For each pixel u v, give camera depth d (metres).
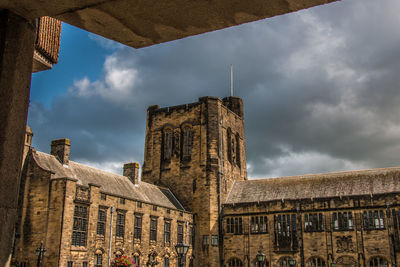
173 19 8.27
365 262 70.19
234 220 82.31
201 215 83.25
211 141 87.75
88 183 57.03
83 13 8.15
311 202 76.62
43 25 11.22
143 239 66.25
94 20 8.41
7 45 7.91
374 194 72.50
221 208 84.31
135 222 65.19
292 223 77.25
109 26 8.62
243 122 103.69
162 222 71.69
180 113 92.62
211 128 88.56
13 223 7.71
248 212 81.38
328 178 81.50
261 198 83.19
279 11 7.80
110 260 58.41
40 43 11.05
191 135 90.25
